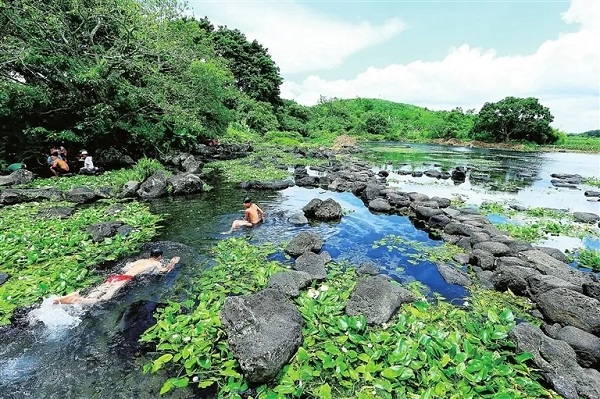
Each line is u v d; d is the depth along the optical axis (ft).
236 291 18.85
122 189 40.63
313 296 18.24
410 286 20.22
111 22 53.72
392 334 15.24
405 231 30.37
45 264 21.33
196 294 18.74
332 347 14.07
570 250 27.17
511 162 93.50
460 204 41.81
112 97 55.62
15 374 12.80
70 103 52.90
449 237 28.40
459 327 16.29
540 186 57.26
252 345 12.89
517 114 143.95
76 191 37.32
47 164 52.24
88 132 54.65
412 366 13.06
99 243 24.88
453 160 94.43
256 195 42.86
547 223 33.55
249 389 12.37
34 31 48.78
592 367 13.71
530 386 12.42
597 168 84.58
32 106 48.91
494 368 13.00
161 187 41.65
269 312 14.69
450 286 20.45
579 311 15.96
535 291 18.71
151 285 19.43
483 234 27.07
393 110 239.91
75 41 51.98
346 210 36.81
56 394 11.98
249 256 23.81
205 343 14.47
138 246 24.84
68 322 15.98
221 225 30.73
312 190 46.68
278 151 95.40
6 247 22.91
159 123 62.49
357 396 11.99
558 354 13.30
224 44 158.40
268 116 155.43
